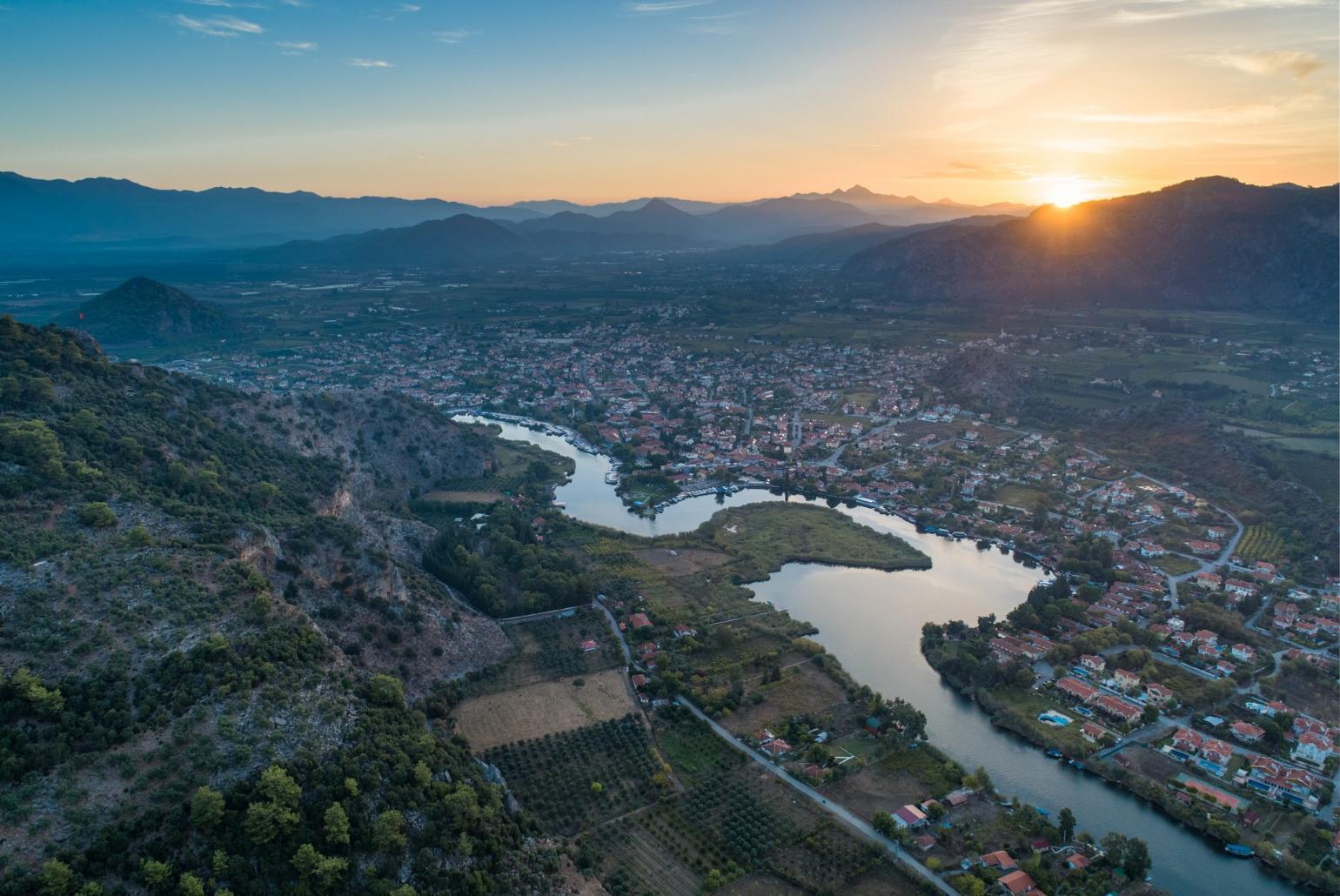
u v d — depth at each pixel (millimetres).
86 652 134750
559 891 133625
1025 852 152750
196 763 123875
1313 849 154500
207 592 156875
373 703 156000
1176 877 149875
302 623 163250
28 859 105688
